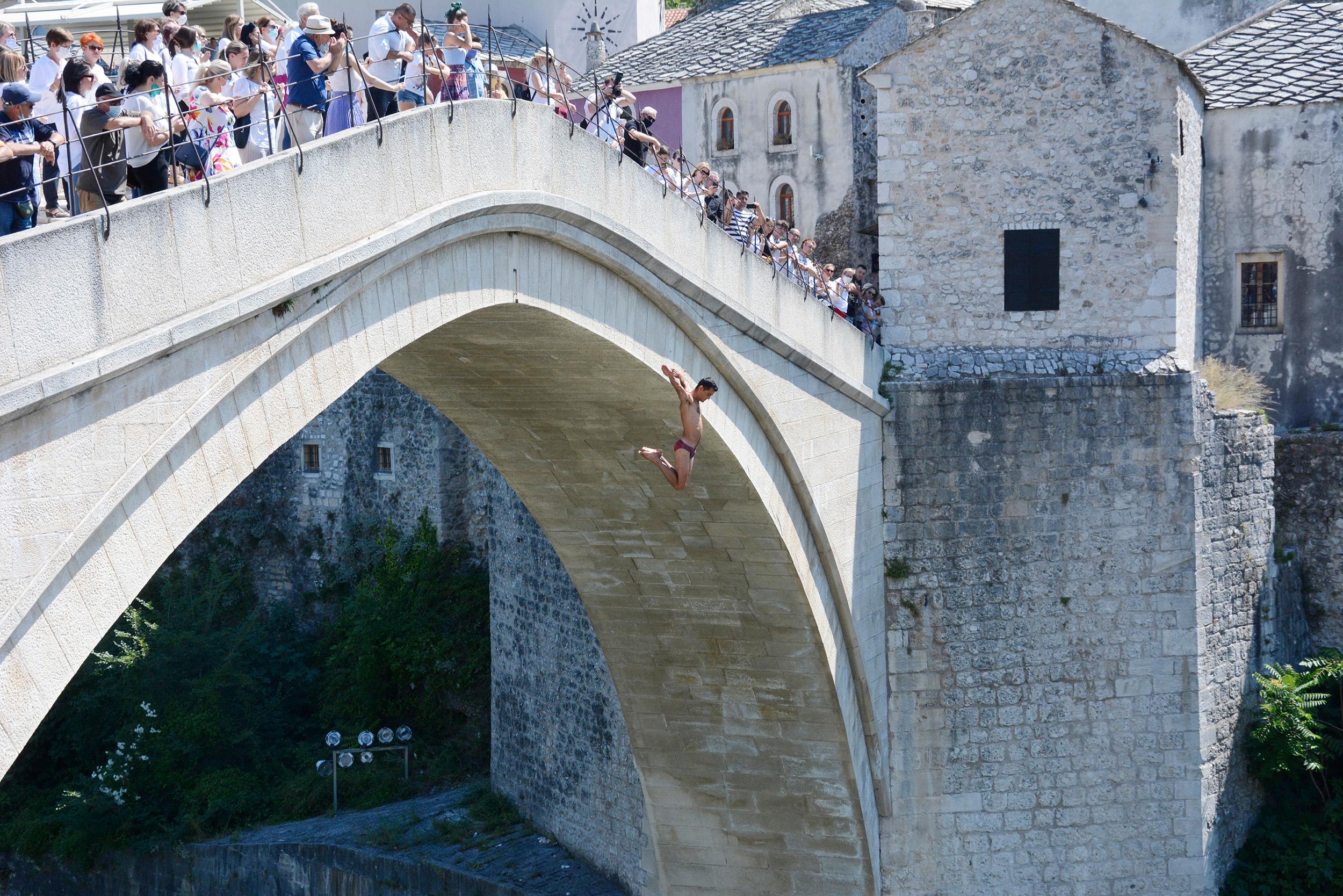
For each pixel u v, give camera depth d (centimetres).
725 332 2461
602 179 2136
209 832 4728
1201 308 3638
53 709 5456
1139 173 3017
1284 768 3231
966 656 3048
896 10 4241
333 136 1608
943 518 3038
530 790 3919
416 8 5384
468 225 1855
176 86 1570
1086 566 3062
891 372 3067
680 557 2797
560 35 5591
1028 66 3038
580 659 3612
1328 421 3619
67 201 1606
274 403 1550
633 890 3409
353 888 4019
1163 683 3094
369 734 4600
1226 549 3203
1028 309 3081
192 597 5700
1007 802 3069
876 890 3061
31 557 1228
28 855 4997
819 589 2808
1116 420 3048
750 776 3073
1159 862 3109
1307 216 3584
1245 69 3750
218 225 1430
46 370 1228
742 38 4538
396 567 5353
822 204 4178
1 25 1606
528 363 2319
